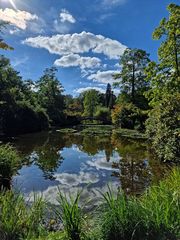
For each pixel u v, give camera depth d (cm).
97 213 410
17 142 2238
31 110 3500
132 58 3578
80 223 370
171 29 1752
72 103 7950
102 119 5500
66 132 3397
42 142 2266
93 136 2808
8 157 895
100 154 1627
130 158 1431
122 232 342
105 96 7456
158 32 1800
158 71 1827
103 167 1229
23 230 388
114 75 3681
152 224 346
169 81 1750
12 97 3222
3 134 2928
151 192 430
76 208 371
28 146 1988
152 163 1255
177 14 1727
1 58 3662
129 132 3042
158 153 1384
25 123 3338
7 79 3769
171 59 1789
